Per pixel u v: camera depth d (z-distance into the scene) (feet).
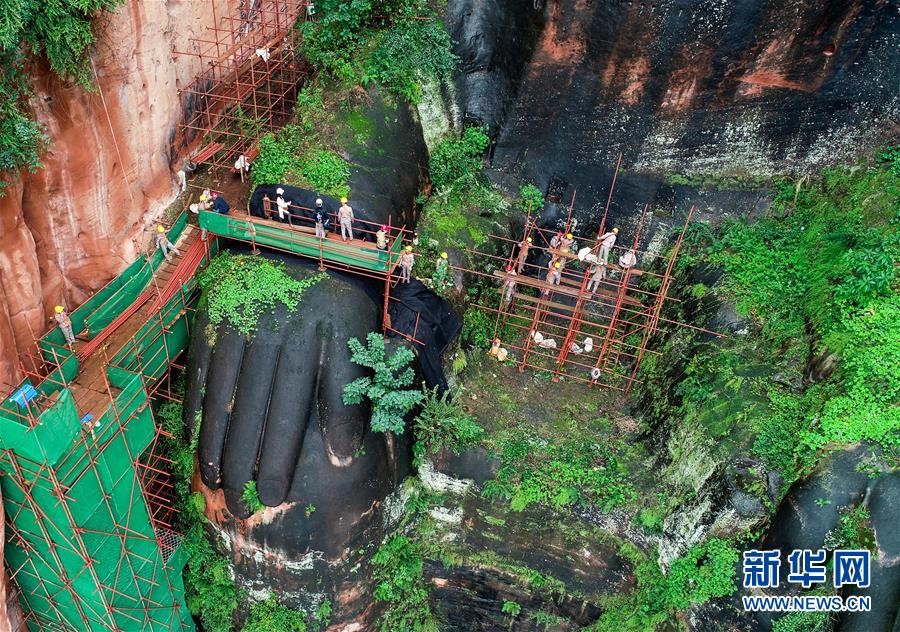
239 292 56.54
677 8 62.34
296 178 62.64
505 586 62.23
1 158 43.60
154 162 61.11
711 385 57.11
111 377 53.57
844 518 46.98
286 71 73.31
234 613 61.82
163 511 63.62
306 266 58.29
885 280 51.78
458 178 69.67
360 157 63.67
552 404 64.95
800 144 65.82
